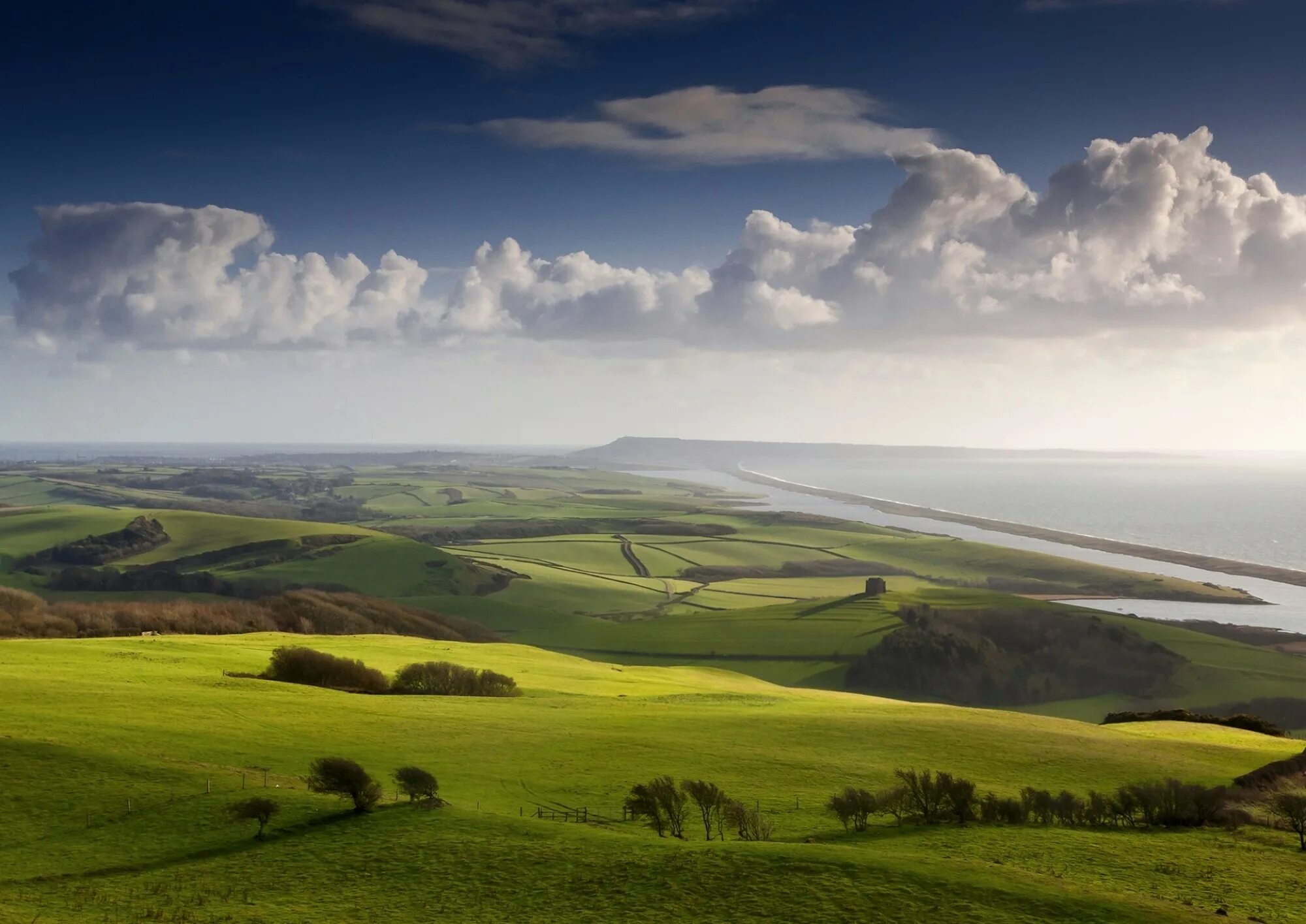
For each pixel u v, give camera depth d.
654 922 32.53
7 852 38.62
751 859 37.25
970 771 57.88
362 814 43.59
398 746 57.22
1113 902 34.16
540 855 38.50
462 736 60.56
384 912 33.66
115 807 43.06
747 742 62.12
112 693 63.09
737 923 32.28
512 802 47.72
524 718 67.50
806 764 57.31
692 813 47.78
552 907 33.88
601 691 91.31
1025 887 35.06
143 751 50.31
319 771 44.53
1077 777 57.72
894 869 36.25
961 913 32.78
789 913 32.88
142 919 32.88
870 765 57.72
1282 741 82.00
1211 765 61.97
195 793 45.00
